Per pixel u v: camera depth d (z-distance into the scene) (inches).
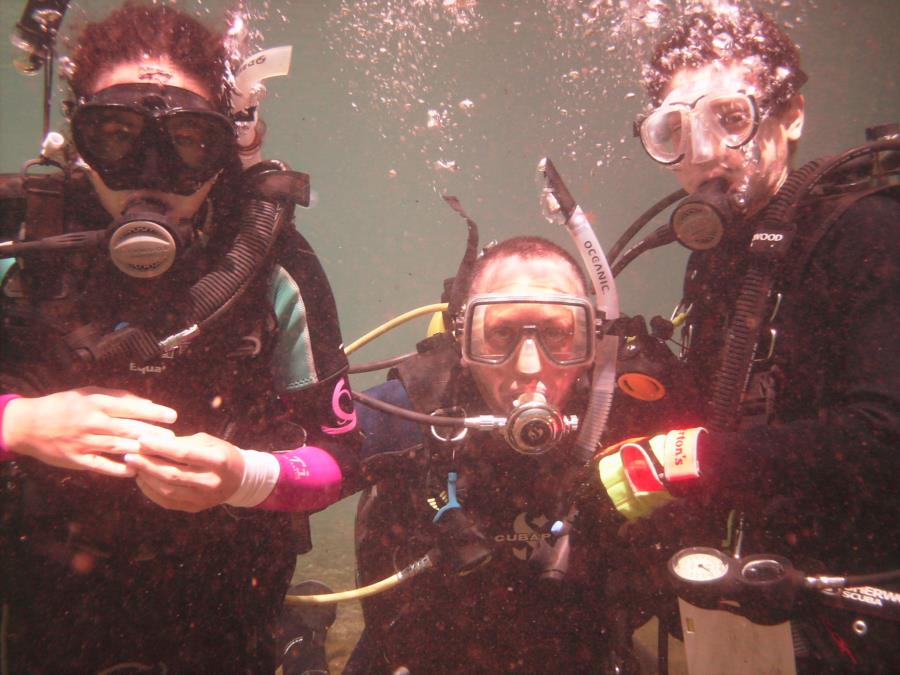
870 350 64.0
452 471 84.2
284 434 76.2
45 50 71.2
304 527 82.0
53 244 63.3
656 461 69.6
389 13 822.5
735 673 68.4
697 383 90.6
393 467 90.7
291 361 76.0
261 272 71.9
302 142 1956.2
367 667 116.4
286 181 73.4
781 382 78.1
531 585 85.5
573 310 82.8
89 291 67.0
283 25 892.0
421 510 87.2
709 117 85.1
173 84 68.1
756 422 78.3
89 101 66.2
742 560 65.7
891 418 59.1
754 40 86.4
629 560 86.2
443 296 98.0
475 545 78.9
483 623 86.0
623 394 92.5
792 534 74.2
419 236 3759.8
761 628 67.0
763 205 88.8
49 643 69.6
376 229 3828.7
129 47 69.0
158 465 56.0
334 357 77.4
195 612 74.2
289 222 76.0
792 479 63.1
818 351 73.8
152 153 64.7
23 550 68.6
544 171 87.4
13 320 64.6
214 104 71.8
